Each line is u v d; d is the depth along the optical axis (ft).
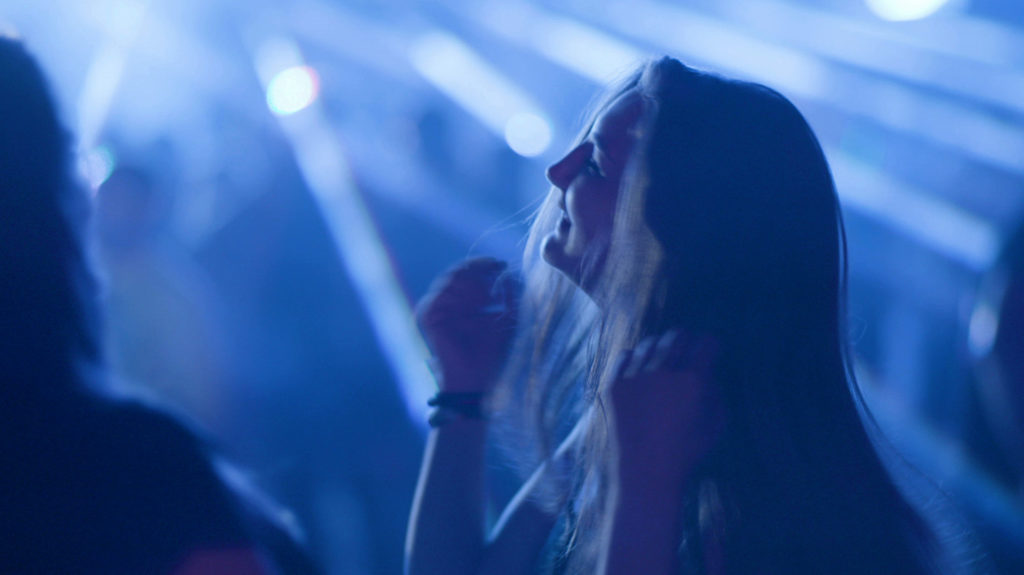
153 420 3.03
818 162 4.23
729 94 4.23
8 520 2.74
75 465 2.83
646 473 3.67
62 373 2.99
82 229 3.28
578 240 4.46
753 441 3.95
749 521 3.89
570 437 5.17
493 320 5.40
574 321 5.22
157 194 10.03
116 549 2.78
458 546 5.11
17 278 2.99
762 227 4.07
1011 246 3.84
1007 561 6.64
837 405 4.11
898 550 3.88
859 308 17.17
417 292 14.70
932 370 15.40
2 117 3.07
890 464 4.47
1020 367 3.71
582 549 4.42
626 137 4.37
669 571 3.58
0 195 3.01
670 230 4.10
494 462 6.48
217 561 2.89
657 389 3.74
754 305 4.06
